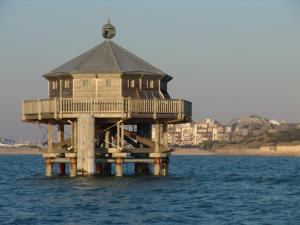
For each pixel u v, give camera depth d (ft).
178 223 255.50
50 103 394.93
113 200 311.88
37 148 459.73
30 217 267.80
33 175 512.63
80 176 395.34
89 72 398.01
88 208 288.92
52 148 418.92
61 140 437.58
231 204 306.96
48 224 253.03
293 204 308.81
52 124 420.36
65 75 404.16
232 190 368.07
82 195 328.49
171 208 291.17
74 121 405.39
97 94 400.06
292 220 263.49
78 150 392.88
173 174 526.16
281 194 350.23
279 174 548.31
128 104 387.55
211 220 262.47
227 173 566.36
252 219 265.54
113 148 401.08
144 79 406.00
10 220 261.65
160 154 407.03
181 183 393.29
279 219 265.75
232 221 260.42
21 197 327.88
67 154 401.70
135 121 410.72
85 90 401.08
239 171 618.44
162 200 314.76
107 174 432.66
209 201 315.37
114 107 387.55
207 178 462.19
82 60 409.90
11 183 404.16
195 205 301.43
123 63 406.82
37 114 403.75
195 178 451.94
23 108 413.18
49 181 393.91
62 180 395.75
